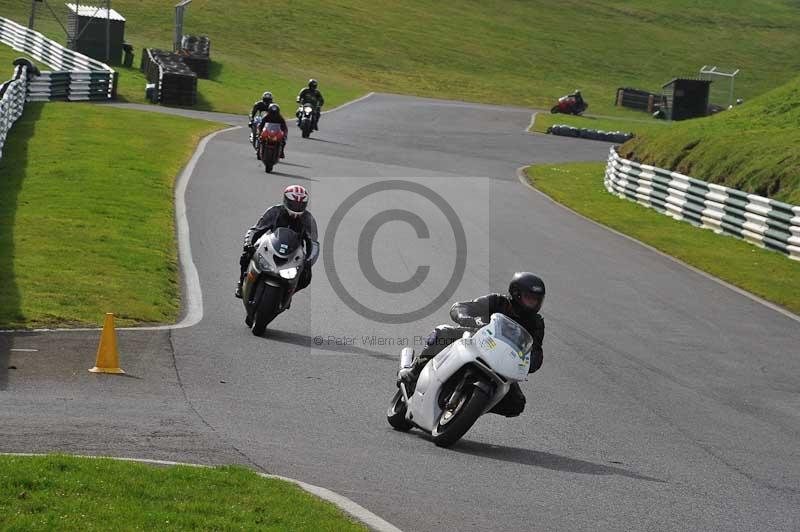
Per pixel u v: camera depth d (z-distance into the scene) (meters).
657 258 85.56
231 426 35.25
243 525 22.98
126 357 44.78
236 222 83.19
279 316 56.97
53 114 145.38
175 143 129.12
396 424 37.66
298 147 143.12
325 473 30.39
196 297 59.72
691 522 28.66
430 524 26.38
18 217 75.56
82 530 21.56
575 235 93.00
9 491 23.70
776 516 30.09
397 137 179.12
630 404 44.50
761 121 141.88
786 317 67.44
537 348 35.03
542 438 38.03
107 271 62.19
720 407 45.38
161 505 23.95
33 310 51.06
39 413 34.41
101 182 94.44
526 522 27.36
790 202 104.75
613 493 31.00
